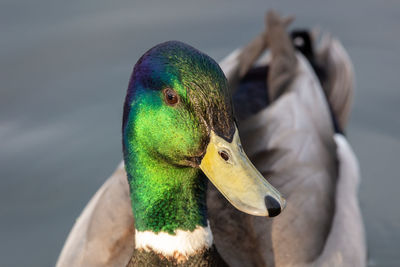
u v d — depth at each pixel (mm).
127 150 3490
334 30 7293
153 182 3496
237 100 5562
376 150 6273
